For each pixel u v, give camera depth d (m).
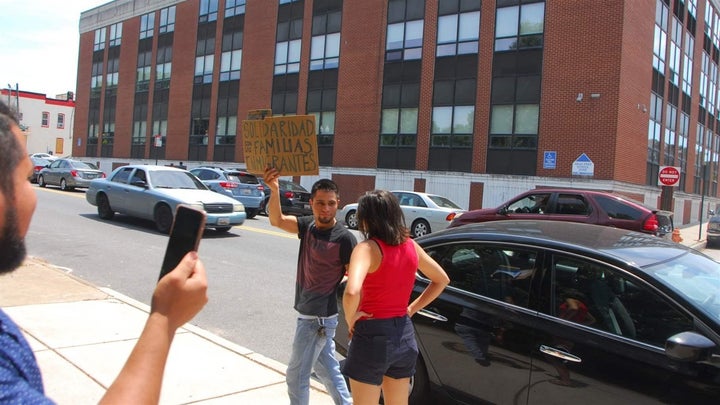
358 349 3.04
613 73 19.02
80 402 3.92
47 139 64.12
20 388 0.88
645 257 3.53
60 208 17.17
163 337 1.16
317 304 3.57
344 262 3.57
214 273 9.26
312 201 3.60
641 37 20.97
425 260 3.34
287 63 29.50
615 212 11.00
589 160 18.59
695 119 30.89
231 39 33.03
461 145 22.52
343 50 26.77
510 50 21.28
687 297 3.11
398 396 3.14
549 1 20.39
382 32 25.19
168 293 1.20
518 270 3.79
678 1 26.16
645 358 3.07
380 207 3.07
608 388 3.14
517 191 20.81
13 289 6.84
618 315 3.29
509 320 3.65
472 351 3.77
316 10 28.16
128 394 1.08
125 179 14.50
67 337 5.22
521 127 20.92
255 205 18.75
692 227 28.31
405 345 3.08
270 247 12.20
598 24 19.38
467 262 4.09
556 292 3.57
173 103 37.09
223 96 33.34
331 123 27.25
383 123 25.06
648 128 22.45
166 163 37.41
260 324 6.52
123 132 41.78
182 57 36.53
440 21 23.30
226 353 5.16
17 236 0.99
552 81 20.23
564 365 3.33
